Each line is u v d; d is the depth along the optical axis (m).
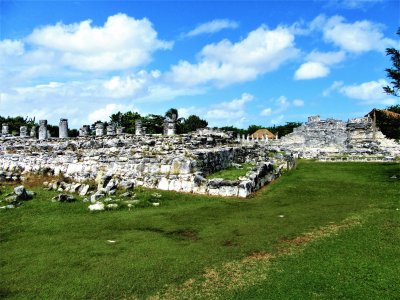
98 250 12.77
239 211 18.22
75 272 10.96
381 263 11.08
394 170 32.78
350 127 69.69
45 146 33.62
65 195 20.45
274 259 11.65
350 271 10.59
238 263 11.41
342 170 34.75
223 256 12.01
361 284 9.80
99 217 17.22
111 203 19.45
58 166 29.19
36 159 30.73
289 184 26.36
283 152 47.12
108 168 26.97
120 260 11.80
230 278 10.39
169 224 15.91
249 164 31.84
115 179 24.64
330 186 25.50
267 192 23.36
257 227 15.22
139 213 17.89
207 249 12.70
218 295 9.45
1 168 32.12
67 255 12.35
